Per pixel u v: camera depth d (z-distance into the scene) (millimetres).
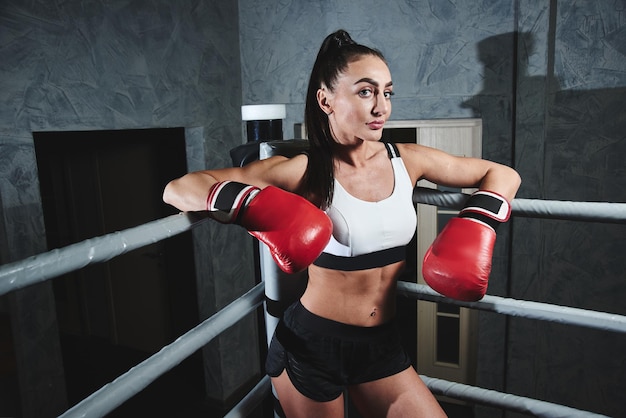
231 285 3816
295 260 719
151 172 3736
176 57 3131
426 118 3400
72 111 2439
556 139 3006
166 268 3867
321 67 882
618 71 2805
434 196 976
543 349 3186
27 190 2242
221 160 3654
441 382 1009
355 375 953
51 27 2301
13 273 509
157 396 3732
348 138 881
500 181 920
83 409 599
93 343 4418
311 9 3586
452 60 3264
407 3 3312
